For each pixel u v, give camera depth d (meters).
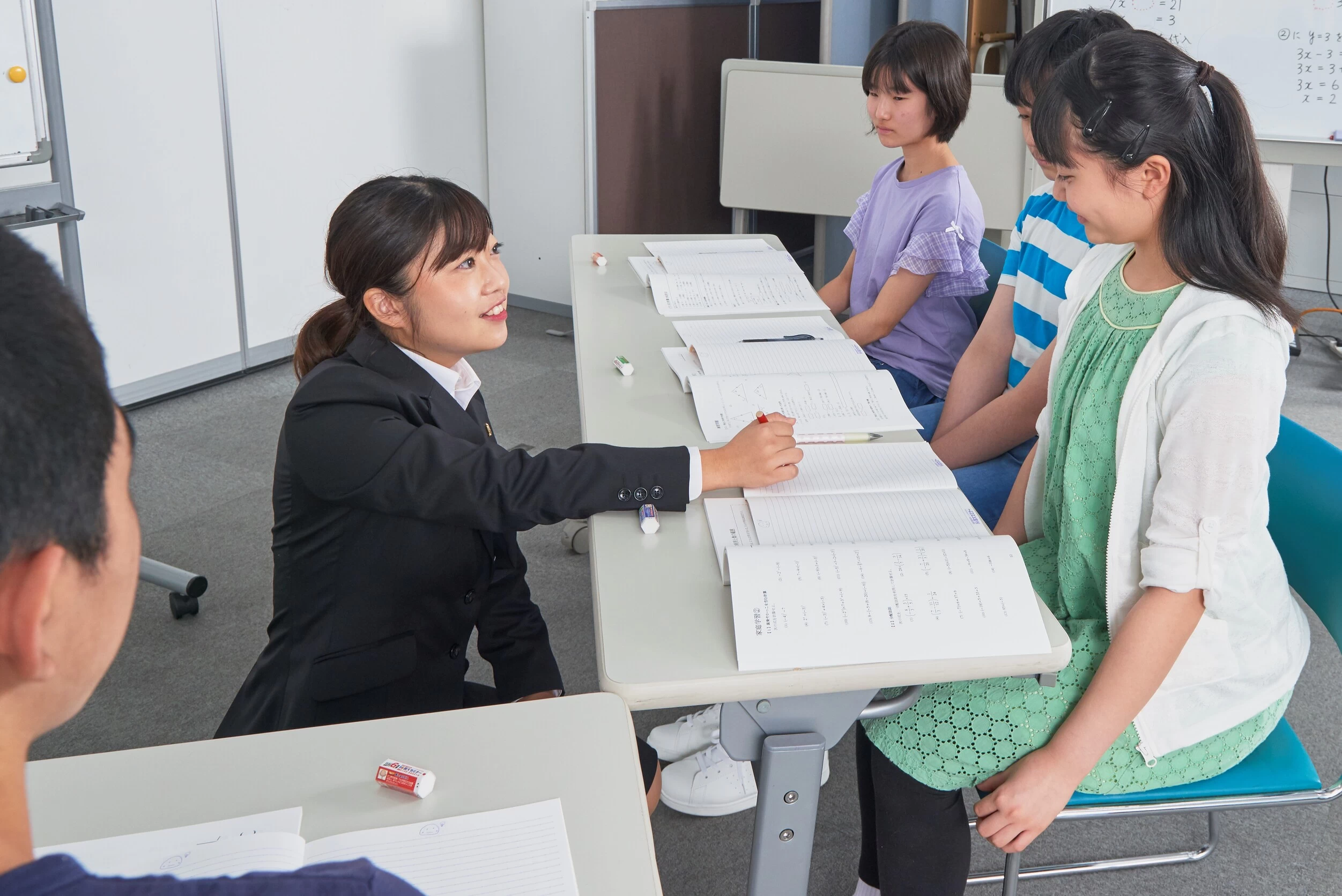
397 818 0.81
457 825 0.80
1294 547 1.31
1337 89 3.11
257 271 3.61
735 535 1.15
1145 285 1.19
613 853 0.79
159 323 3.37
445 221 1.22
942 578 1.04
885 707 1.10
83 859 0.76
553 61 3.95
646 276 2.09
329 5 3.59
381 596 1.24
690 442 1.38
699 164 4.40
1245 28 3.17
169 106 3.22
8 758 0.39
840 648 0.97
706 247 2.33
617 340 1.78
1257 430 1.05
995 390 1.85
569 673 2.14
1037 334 1.75
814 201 3.54
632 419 1.46
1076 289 1.31
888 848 1.25
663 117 4.16
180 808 0.82
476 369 3.72
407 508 1.18
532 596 2.41
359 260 1.22
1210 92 1.08
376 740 0.90
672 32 4.08
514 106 4.10
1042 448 1.35
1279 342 1.09
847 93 3.38
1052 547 1.36
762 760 1.06
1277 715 1.24
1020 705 1.16
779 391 1.50
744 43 4.43
